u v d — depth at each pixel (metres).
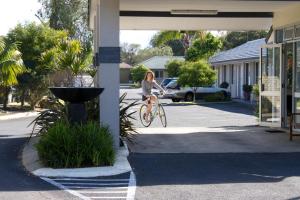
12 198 7.64
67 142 9.68
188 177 9.03
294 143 12.96
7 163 10.73
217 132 15.25
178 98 37.59
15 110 26.70
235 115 24.62
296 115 14.48
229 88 40.88
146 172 9.45
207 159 10.77
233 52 41.12
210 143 12.97
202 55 46.72
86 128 9.95
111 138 10.31
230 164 10.25
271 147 12.35
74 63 14.85
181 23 17.41
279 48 15.55
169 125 19.14
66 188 8.27
